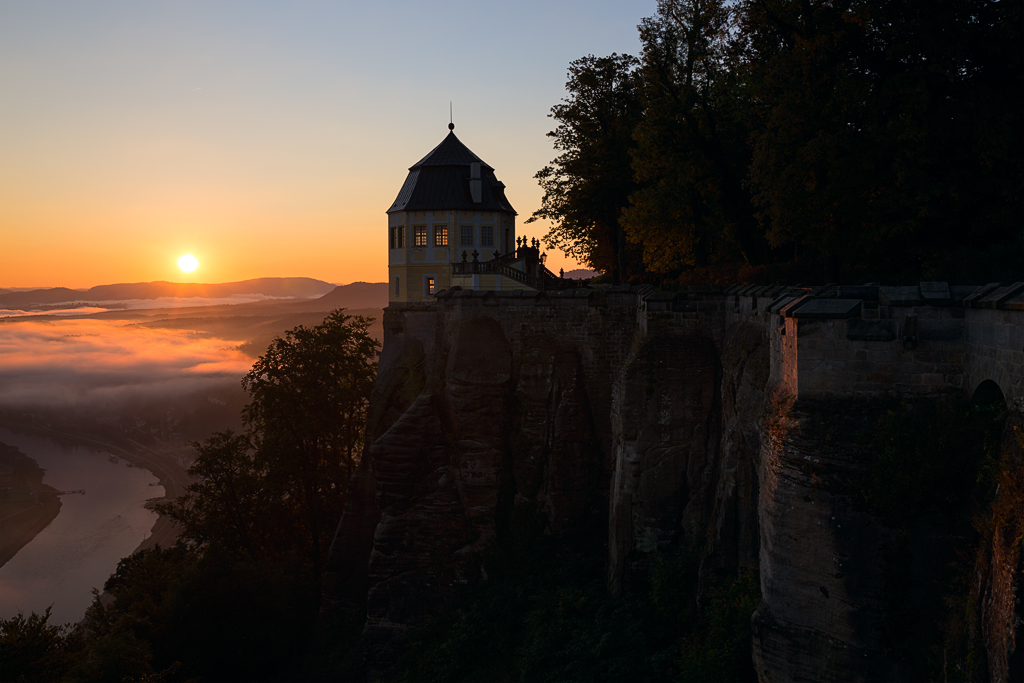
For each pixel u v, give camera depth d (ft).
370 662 129.29
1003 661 36.24
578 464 122.42
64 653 111.14
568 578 112.57
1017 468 37.35
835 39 88.99
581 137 157.17
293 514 182.39
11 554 414.21
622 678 82.12
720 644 68.74
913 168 79.10
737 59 122.01
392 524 130.62
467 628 110.22
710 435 92.89
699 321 95.91
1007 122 73.72
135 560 167.94
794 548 51.06
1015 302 39.19
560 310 125.49
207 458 172.96
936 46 75.46
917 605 46.44
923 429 46.68
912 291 48.42
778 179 91.61
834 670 49.16
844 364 49.42
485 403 125.08
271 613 145.48
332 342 182.50
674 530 94.12
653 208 122.01
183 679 132.36
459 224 195.93
